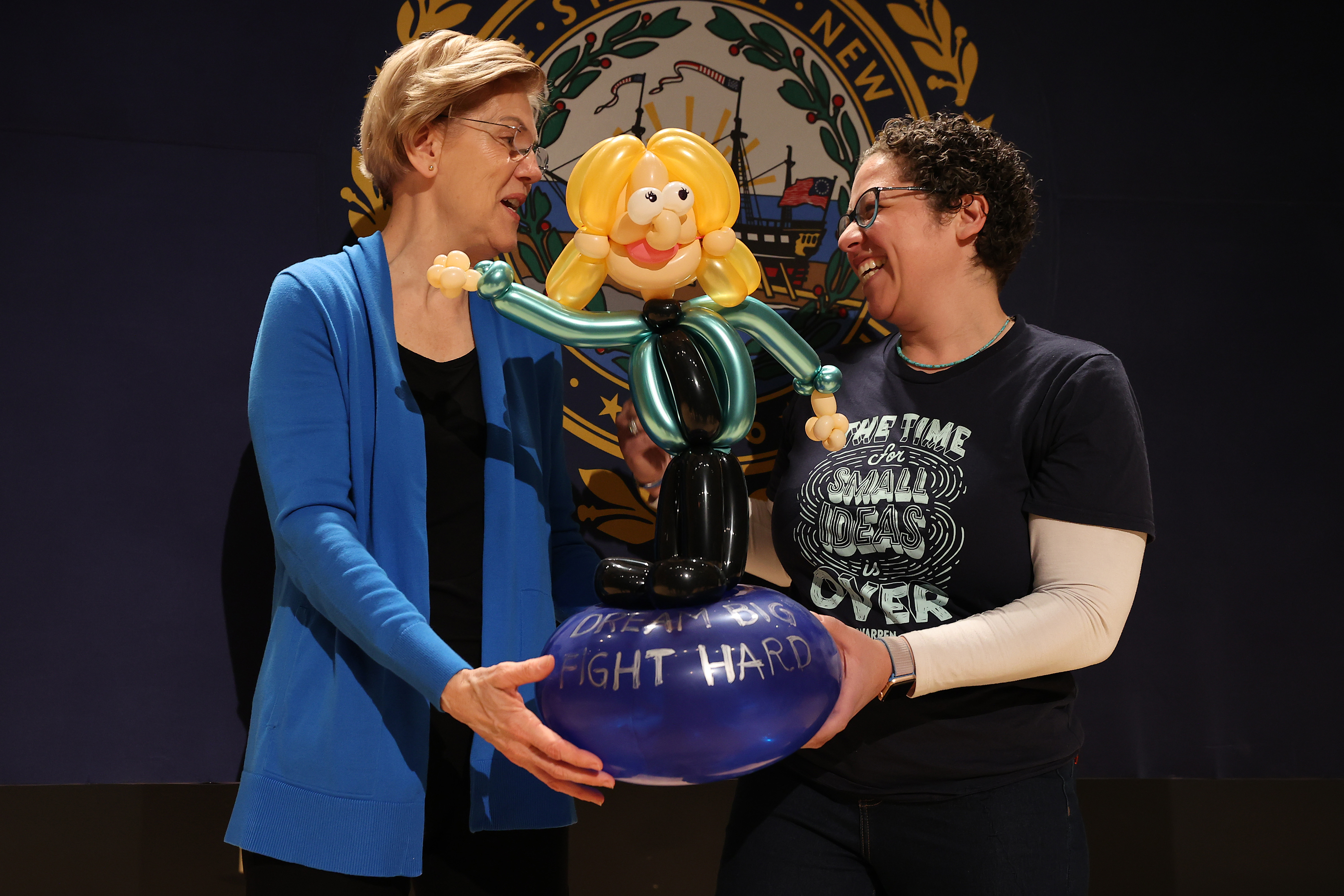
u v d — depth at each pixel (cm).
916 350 131
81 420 152
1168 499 168
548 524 126
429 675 94
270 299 113
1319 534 169
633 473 153
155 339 154
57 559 151
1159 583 167
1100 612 109
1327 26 172
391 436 112
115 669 152
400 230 122
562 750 89
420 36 159
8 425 151
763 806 125
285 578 115
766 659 92
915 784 116
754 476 166
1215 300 170
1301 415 170
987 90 168
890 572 120
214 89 156
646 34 163
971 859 114
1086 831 165
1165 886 165
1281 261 171
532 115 122
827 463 126
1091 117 170
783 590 160
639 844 164
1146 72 171
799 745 97
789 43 165
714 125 164
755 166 164
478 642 117
